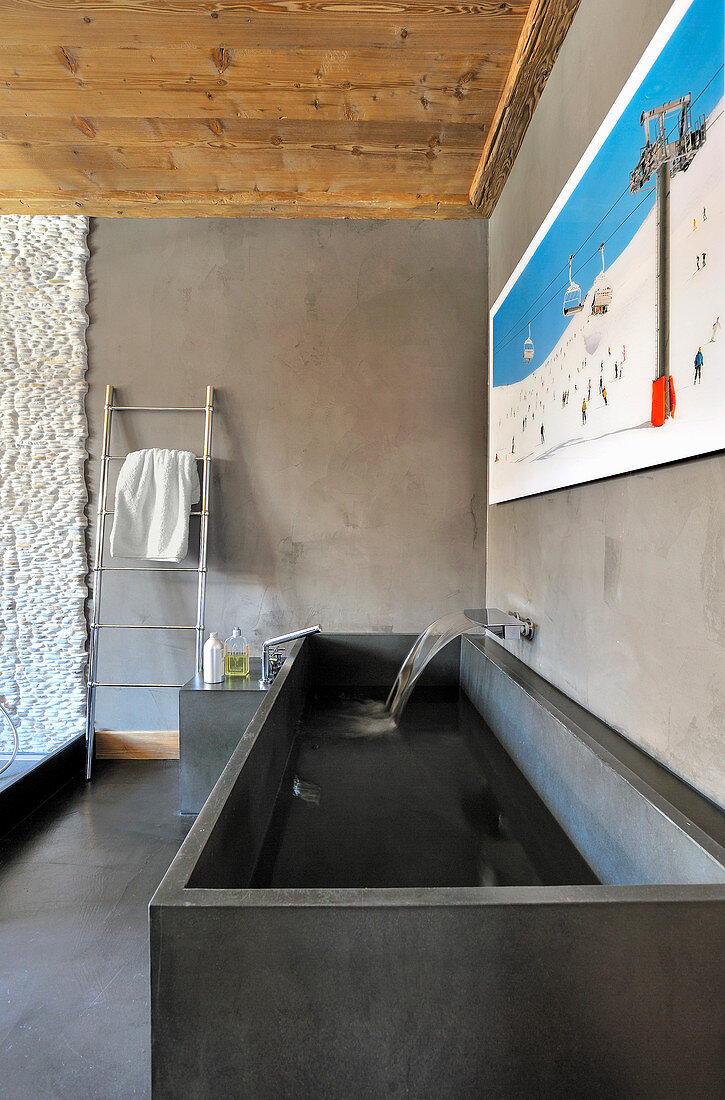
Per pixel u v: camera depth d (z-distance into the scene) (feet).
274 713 5.42
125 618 10.94
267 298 10.86
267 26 6.73
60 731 11.02
